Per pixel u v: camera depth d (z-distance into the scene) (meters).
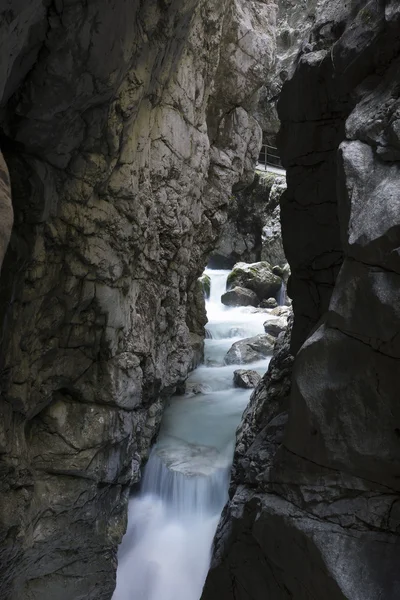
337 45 4.59
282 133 5.56
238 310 16.05
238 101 8.77
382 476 3.83
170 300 7.36
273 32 9.14
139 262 6.34
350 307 3.87
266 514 4.32
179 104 6.71
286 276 17.45
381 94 4.13
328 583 3.78
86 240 5.12
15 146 4.20
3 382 4.62
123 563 7.17
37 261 4.60
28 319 4.71
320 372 4.08
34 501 5.33
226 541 5.05
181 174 7.00
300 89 5.11
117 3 4.10
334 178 4.95
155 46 5.33
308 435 4.17
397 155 3.76
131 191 5.57
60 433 5.54
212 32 7.15
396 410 3.71
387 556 3.68
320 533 3.92
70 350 5.44
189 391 10.45
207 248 9.30
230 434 8.70
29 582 5.70
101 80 4.28
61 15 3.68
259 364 12.10
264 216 19.19
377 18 4.33
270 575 4.56
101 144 4.86
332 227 5.04
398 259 3.58
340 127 4.82
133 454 6.67
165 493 7.70
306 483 4.18
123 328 5.97
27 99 3.97
